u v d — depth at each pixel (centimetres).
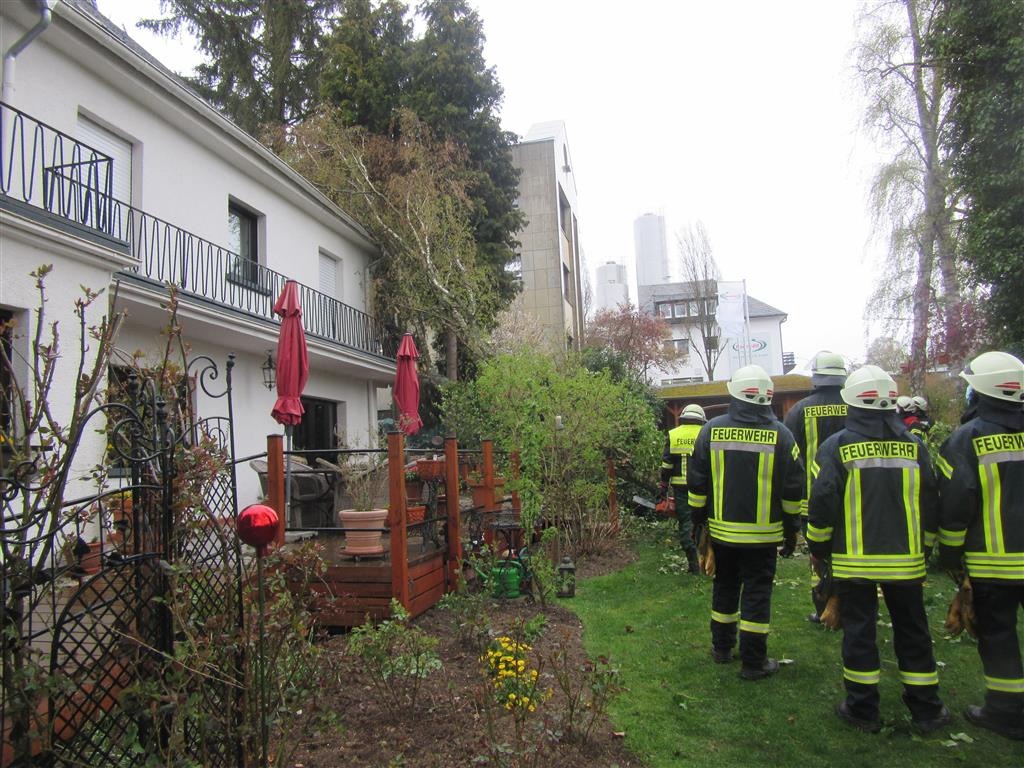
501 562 685
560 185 3048
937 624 566
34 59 827
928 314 1476
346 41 1909
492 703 377
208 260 1127
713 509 493
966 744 375
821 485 411
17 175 775
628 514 1134
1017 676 384
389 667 432
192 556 317
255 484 1214
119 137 988
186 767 256
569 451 903
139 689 254
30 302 596
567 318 3038
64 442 273
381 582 593
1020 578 377
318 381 1499
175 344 1015
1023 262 1194
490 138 1967
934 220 1458
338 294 1642
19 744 246
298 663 334
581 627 604
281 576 346
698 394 1745
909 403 792
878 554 394
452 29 1928
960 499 390
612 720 412
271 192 1360
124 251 708
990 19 1232
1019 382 388
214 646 293
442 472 734
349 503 898
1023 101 1187
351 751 370
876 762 360
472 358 1800
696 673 486
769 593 477
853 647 400
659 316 3706
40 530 269
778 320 5244
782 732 395
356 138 1811
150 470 302
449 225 1667
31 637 256
